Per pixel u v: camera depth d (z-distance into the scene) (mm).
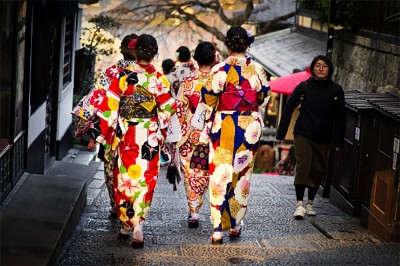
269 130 23797
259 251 7531
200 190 8711
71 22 15633
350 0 13109
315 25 24328
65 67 15047
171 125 7738
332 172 11117
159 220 9102
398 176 8062
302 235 8484
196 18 24359
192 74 8719
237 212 7965
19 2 8352
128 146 7555
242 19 24578
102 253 7156
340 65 14281
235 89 7766
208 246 7699
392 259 7344
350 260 7242
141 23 23766
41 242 6500
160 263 6879
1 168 7594
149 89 7512
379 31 12070
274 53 24391
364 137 9570
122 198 7598
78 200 8414
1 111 7547
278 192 11805
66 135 15258
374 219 8703
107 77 8055
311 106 9547
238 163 7859
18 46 8531
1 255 6035
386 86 11000
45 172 11836
